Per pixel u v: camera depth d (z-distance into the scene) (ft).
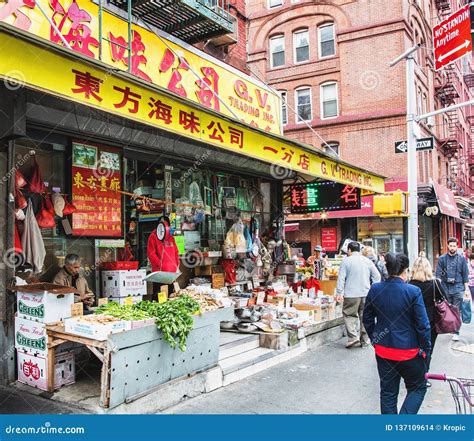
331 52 76.89
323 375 21.12
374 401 17.66
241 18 38.22
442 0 90.63
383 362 14.24
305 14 77.92
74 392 16.40
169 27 28.48
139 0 24.90
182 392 17.39
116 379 14.96
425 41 83.20
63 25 21.13
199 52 29.48
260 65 81.51
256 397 18.06
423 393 14.05
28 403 15.49
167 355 16.98
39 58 11.73
